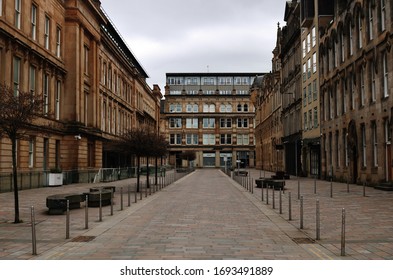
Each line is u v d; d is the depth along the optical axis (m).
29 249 9.73
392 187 24.47
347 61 32.50
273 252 9.23
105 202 19.09
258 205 19.00
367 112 28.34
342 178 34.47
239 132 112.19
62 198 16.06
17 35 28.42
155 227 12.88
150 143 29.17
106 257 8.84
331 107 37.38
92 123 43.28
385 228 12.16
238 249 9.57
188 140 112.31
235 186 34.78
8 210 17.20
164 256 8.87
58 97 36.88
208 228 12.62
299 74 49.97
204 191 28.92
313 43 43.12
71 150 37.75
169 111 113.00
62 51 37.44
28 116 14.55
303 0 44.19
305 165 47.78
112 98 53.50
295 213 15.85
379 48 26.16
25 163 29.34
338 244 10.03
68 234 11.12
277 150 66.50
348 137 32.12
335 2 35.59
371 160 27.92
